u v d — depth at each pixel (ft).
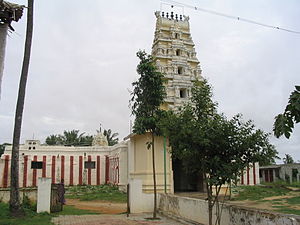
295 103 15.33
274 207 48.21
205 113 28.60
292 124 15.85
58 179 120.26
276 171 146.00
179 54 92.32
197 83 30.81
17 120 45.39
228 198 61.41
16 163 44.42
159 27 93.30
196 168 28.22
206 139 25.55
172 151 29.19
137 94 49.11
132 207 52.24
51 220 43.68
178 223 41.09
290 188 85.10
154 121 47.32
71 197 92.22
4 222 39.60
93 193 98.17
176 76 87.71
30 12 48.01
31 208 50.06
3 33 34.24
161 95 48.83
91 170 125.08
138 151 66.18
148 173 61.05
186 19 97.50
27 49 47.47
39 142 123.24
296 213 41.24
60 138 179.42
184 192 67.21
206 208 35.29
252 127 26.43
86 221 43.14
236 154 26.16
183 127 26.81
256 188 85.15
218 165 26.18
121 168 102.78
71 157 123.95
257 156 25.23
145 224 40.42
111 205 71.61
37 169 119.24
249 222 26.53
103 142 138.31
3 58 33.96
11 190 43.78
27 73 47.16
